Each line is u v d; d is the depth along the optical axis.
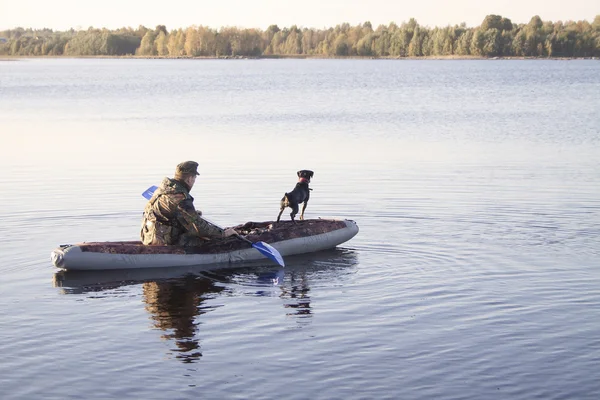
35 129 26.34
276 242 10.23
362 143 21.91
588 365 6.66
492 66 124.12
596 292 8.53
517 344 7.12
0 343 7.21
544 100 41.56
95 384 6.36
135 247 9.79
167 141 22.55
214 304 8.36
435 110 34.69
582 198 13.55
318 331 7.50
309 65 139.25
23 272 9.52
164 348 7.11
